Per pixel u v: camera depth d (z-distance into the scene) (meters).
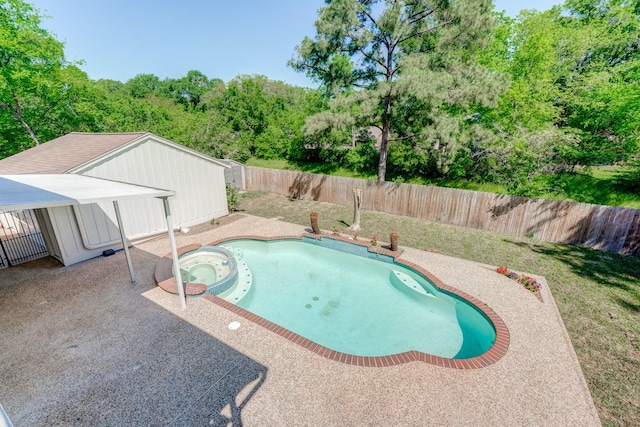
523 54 15.47
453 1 13.13
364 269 10.47
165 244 11.30
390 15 13.28
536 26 15.58
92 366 5.34
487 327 6.98
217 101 42.84
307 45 14.96
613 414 4.57
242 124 37.38
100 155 9.96
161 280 8.26
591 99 15.73
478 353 6.46
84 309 7.06
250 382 5.01
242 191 21.39
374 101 13.90
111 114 33.66
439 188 14.07
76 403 4.61
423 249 10.98
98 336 6.13
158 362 5.44
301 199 19.06
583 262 9.83
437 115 14.45
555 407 4.63
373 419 4.37
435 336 7.11
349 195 17.28
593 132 16.77
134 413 4.45
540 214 11.82
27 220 11.92
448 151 15.14
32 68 20.20
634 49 17.33
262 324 6.53
